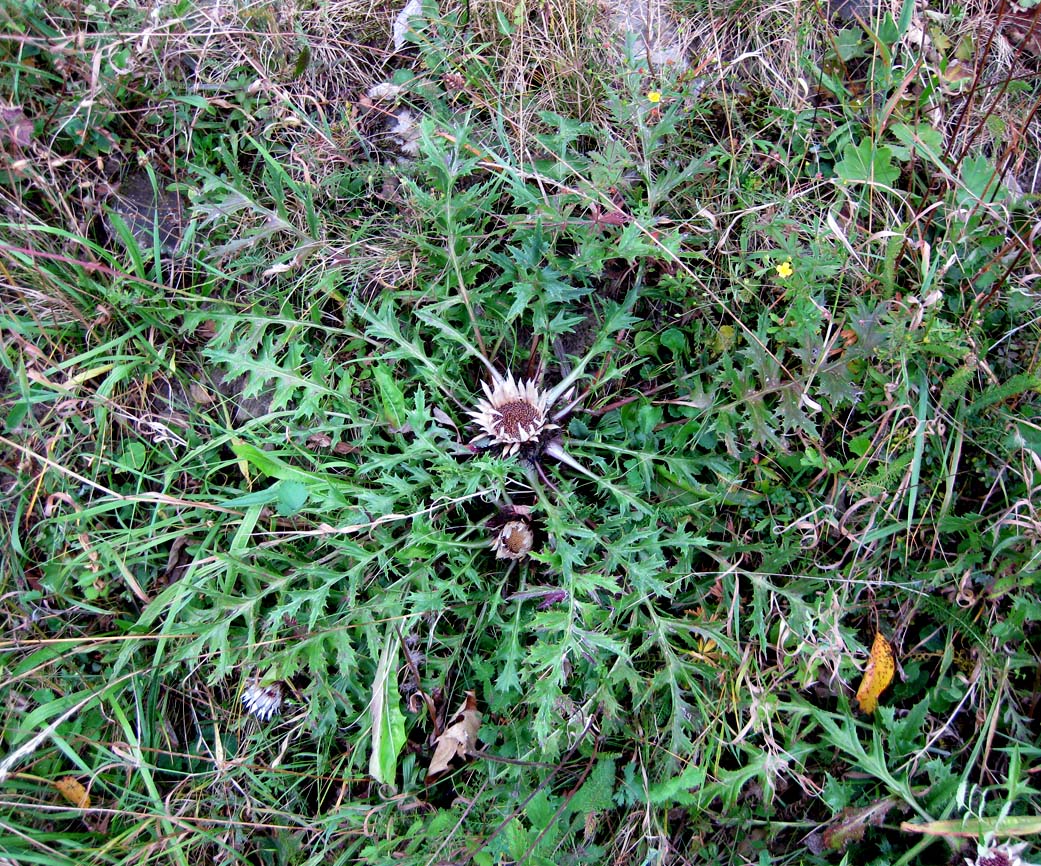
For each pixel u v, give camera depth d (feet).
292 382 2.13
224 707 2.17
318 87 2.43
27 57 2.26
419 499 2.17
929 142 2.27
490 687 2.08
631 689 2.06
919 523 2.14
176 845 2.00
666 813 1.98
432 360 2.19
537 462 2.19
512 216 2.24
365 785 2.16
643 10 2.43
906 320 2.12
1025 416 2.14
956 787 1.96
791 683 2.11
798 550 2.07
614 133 2.36
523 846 1.88
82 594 2.21
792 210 2.30
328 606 2.20
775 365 2.04
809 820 2.09
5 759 1.87
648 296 2.26
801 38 2.37
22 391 2.08
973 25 2.39
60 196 2.25
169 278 2.32
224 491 2.26
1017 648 2.10
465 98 2.41
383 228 2.35
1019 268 2.23
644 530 2.04
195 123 2.36
